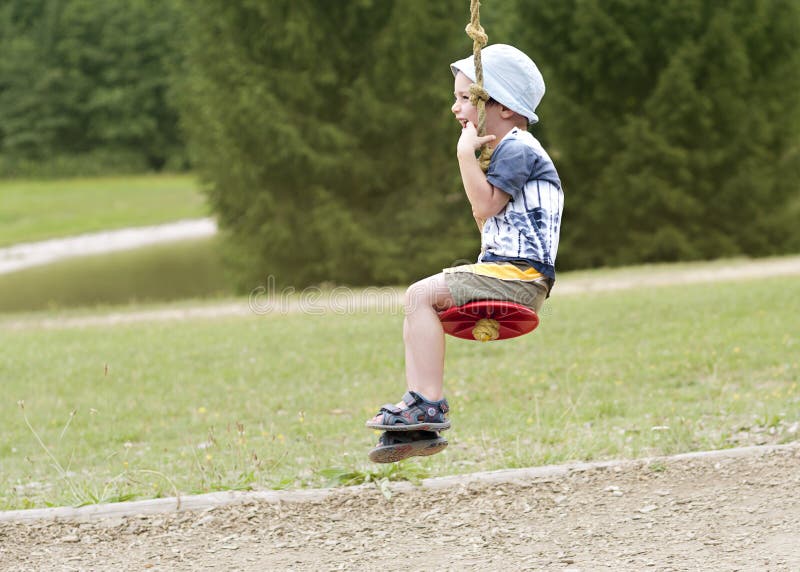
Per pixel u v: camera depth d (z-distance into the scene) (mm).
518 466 10734
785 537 7742
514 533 8336
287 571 7789
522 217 7156
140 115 113688
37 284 49125
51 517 9039
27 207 83500
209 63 42719
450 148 40656
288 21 38562
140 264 56531
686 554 7574
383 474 9930
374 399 16781
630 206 38938
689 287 27578
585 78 39500
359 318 25578
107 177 109062
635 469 9648
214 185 44500
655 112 38312
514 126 7344
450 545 8164
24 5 116375
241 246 41844
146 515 9086
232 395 17547
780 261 34438
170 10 112938
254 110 38469
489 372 18188
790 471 9242
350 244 39188
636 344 19812
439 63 40344
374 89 39688
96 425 15914
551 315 23562
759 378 16219
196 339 23406
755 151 38719
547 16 39281
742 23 38125
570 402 14656
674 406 14250
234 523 8867
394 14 39156
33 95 110312
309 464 11867
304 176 39750
